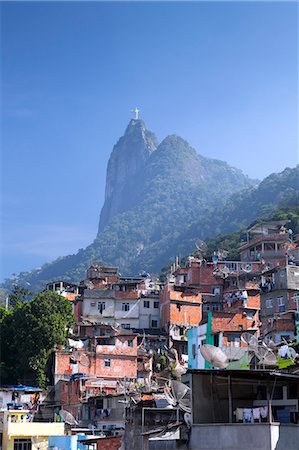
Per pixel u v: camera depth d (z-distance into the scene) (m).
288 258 109.00
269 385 28.47
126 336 83.50
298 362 37.75
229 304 92.94
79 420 64.06
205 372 28.17
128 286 104.88
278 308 86.94
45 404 71.50
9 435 55.09
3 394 68.81
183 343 92.50
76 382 71.38
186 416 29.64
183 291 96.50
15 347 83.44
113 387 72.25
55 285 110.56
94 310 99.06
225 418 28.58
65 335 83.38
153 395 49.50
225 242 152.50
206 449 27.31
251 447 26.20
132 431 39.03
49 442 54.03
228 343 72.62
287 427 26.48
